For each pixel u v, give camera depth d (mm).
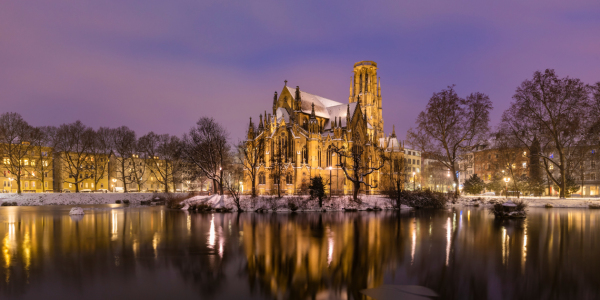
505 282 20844
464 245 32219
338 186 100062
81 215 61562
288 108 111375
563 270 23422
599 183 109125
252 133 103875
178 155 111250
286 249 30328
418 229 42656
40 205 91688
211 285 20375
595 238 35875
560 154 82812
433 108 87875
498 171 120312
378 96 154125
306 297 18359
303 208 68875
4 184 124938
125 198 102812
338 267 24312
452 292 19031
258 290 19484
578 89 75875
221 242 33656
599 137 81062
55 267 24281
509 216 56250
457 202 87812
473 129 86312
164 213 65875
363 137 111250
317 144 100625
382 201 76875
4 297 18297
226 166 113062
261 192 98438
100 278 21688
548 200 82062
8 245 32406
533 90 79688
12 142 101375
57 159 123500
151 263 25406
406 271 23297
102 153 117188
